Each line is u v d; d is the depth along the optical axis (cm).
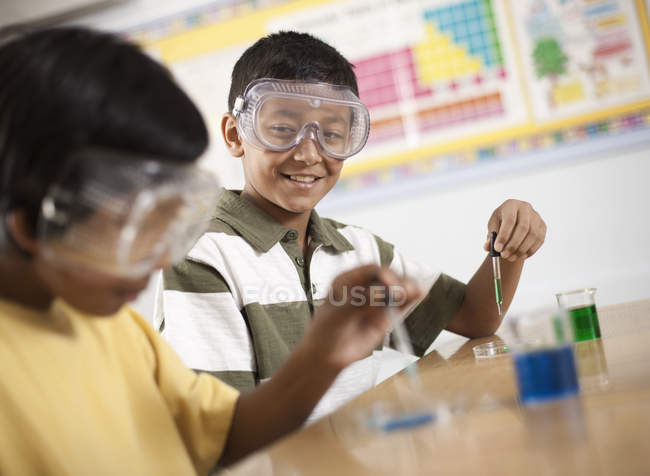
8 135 51
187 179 52
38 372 59
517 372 61
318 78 121
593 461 40
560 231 213
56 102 50
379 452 51
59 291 54
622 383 62
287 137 114
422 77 222
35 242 52
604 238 210
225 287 109
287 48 121
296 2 231
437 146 222
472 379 78
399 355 185
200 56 240
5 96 52
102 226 49
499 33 216
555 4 211
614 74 208
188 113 56
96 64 52
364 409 68
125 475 62
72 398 61
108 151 50
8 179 50
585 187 211
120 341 73
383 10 225
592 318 94
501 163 217
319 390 71
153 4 244
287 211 123
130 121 52
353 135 119
